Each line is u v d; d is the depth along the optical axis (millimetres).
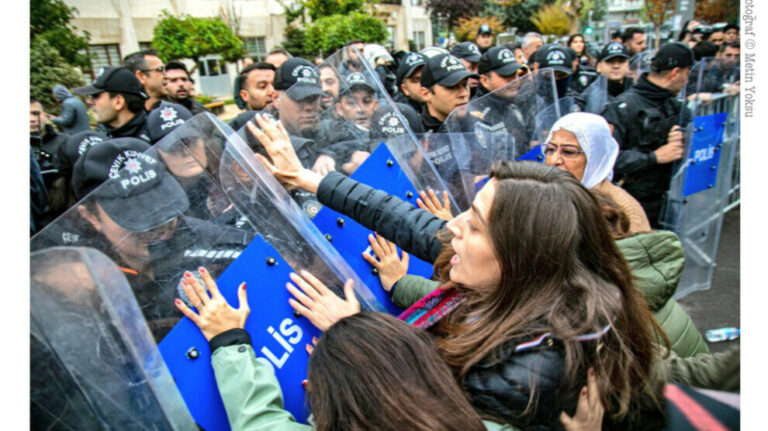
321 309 1171
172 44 10461
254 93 3627
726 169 3258
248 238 1168
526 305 907
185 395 1040
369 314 879
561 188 918
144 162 1095
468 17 22547
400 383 767
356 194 1455
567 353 845
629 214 1828
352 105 1756
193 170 1145
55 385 893
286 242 1212
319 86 1729
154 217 1089
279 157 1527
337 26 10828
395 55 6004
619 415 983
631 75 5695
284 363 1157
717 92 3006
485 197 972
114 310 922
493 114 2355
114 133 2584
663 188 3150
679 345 1358
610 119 3066
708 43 4828
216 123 1188
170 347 1048
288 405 1154
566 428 899
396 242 1423
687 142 2936
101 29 13836
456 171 2232
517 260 910
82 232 1018
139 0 14508
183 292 1082
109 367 918
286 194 1336
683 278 3373
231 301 1126
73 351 895
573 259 914
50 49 6688
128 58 3660
